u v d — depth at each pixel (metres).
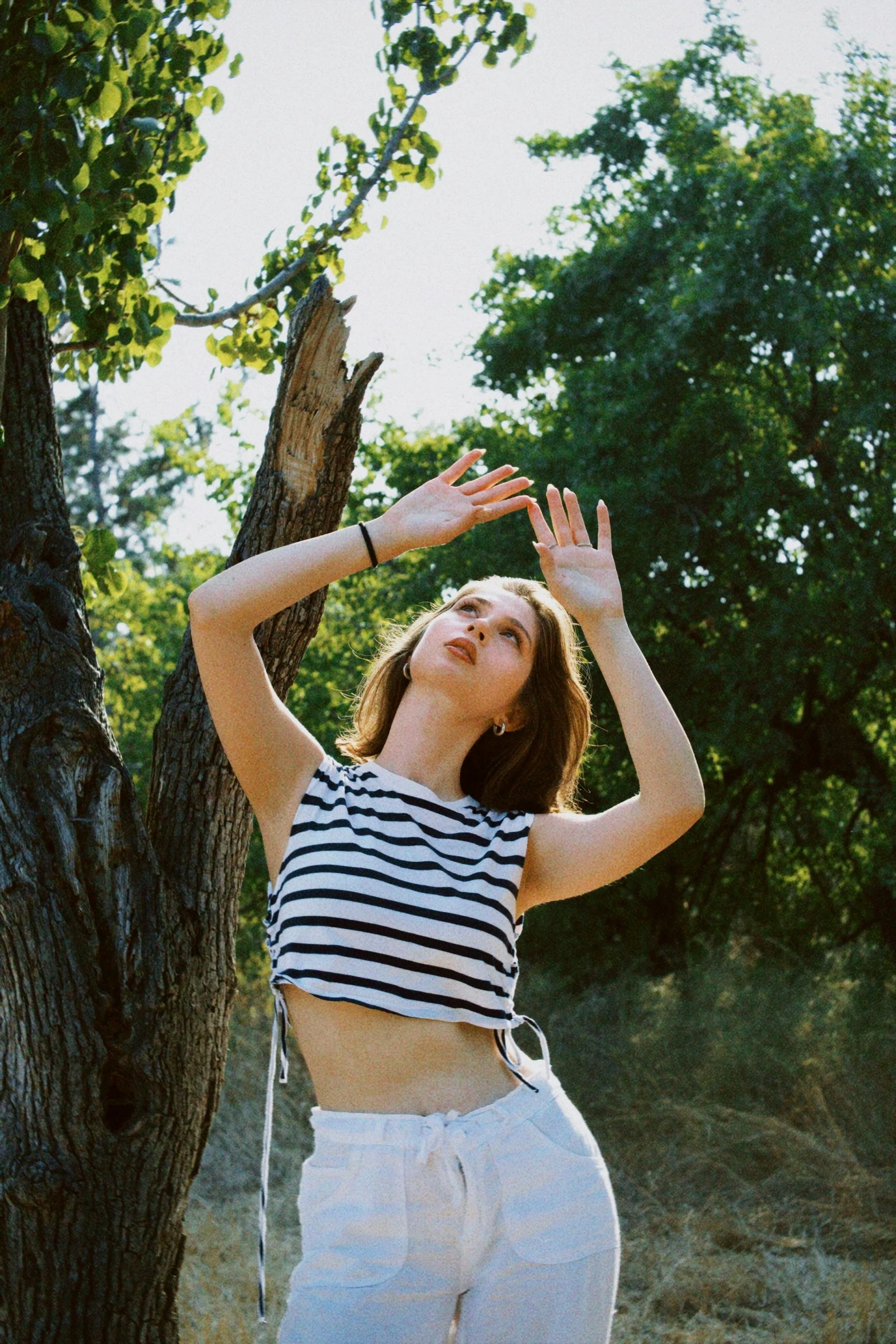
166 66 2.94
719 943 9.19
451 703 1.90
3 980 2.13
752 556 7.66
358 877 1.70
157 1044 2.20
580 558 1.88
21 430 2.49
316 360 2.35
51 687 2.27
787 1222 5.01
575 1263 1.60
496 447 8.58
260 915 8.23
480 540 7.70
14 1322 2.09
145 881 2.25
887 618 7.31
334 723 8.02
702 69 8.98
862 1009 6.70
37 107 2.02
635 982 7.82
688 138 8.84
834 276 7.09
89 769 2.24
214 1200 5.19
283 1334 1.58
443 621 1.94
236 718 1.80
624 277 8.80
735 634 7.51
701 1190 5.34
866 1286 4.26
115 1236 2.14
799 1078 5.93
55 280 2.16
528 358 9.24
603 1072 6.39
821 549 7.27
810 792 9.29
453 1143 1.60
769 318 6.87
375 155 3.59
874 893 8.22
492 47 3.45
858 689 8.02
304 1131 5.87
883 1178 5.27
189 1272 4.35
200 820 2.38
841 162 7.07
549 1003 7.49
